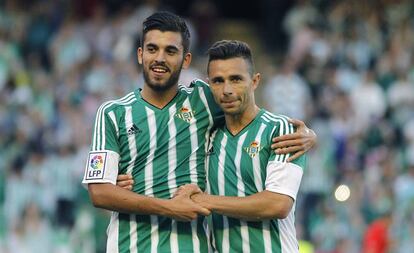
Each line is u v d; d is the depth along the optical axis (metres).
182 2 55.09
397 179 39.41
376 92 46.06
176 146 19.27
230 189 19.22
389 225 36.47
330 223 37.53
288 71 46.31
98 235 37.09
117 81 45.06
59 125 42.75
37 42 48.84
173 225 19.22
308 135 19.23
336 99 44.75
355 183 39.81
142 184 19.20
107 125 19.20
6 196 40.12
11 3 49.88
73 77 45.81
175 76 19.09
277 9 54.41
